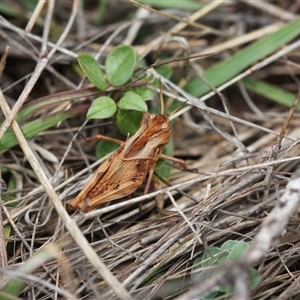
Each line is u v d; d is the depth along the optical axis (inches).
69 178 25.3
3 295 24.3
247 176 25.2
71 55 26.0
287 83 27.0
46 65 26.1
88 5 27.5
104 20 27.4
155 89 25.8
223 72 26.3
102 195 24.8
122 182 24.9
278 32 26.4
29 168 25.7
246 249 24.4
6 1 26.8
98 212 24.5
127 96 25.4
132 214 25.2
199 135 26.5
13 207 25.2
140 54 26.5
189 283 24.5
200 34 26.8
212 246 24.8
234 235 25.0
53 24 26.8
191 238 24.7
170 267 24.8
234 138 26.1
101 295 24.5
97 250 24.9
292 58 26.9
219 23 27.4
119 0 27.3
